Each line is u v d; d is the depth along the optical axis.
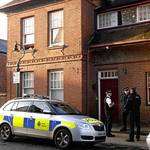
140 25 19.78
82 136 12.52
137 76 19.20
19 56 23.30
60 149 12.77
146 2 19.55
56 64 21.39
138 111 14.66
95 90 20.80
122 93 18.36
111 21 20.94
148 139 10.65
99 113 20.61
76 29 20.59
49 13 22.02
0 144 13.73
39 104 13.98
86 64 20.50
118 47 19.67
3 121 14.65
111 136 15.67
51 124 13.19
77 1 20.67
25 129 13.95
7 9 23.94
